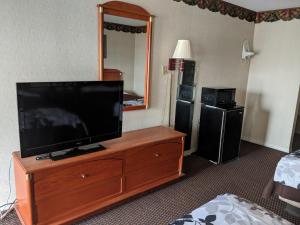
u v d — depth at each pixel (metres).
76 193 1.96
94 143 2.21
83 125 2.05
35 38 2.01
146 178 2.48
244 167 3.31
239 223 1.21
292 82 3.86
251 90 4.39
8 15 1.87
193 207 2.33
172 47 3.05
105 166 2.09
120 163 2.20
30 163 1.78
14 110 2.03
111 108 2.23
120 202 2.35
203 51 3.47
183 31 3.13
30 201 1.71
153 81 2.95
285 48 3.88
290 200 2.16
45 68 2.11
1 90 1.94
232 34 3.84
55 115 1.86
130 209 2.26
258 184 2.84
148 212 2.22
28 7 1.94
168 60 3.05
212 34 3.53
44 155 1.92
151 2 2.71
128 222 2.08
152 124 3.07
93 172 2.02
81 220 2.07
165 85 3.09
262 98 4.25
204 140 3.49
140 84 2.80
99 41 2.36
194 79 3.43
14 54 1.94
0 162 2.04
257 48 4.23
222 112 3.20
